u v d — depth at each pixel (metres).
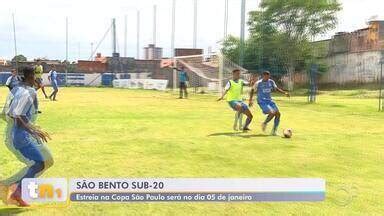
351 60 48.09
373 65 45.12
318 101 31.84
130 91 42.44
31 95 6.04
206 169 8.75
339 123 17.27
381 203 6.76
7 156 9.48
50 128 14.21
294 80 49.44
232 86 14.02
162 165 9.02
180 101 28.02
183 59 41.16
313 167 9.16
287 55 48.06
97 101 27.00
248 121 14.14
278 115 13.51
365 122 17.73
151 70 60.28
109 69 63.53
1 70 55.97
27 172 6.24
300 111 22.78
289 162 9.58
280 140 12.50
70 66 62.53
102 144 11.34
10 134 6.09
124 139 12.20
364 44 46.88
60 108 21.58
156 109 21.72
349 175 8.52
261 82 13.61
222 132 13.88
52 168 8.55
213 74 39.19
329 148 11.34
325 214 6.25
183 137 12.72
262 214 6.21
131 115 18.64
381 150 11.18
